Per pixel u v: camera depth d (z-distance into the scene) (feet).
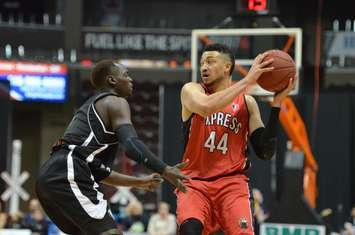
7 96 105.29
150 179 37.52
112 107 34.68
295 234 57.06
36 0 140.97
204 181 38.99
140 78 126.11
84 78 125.59
